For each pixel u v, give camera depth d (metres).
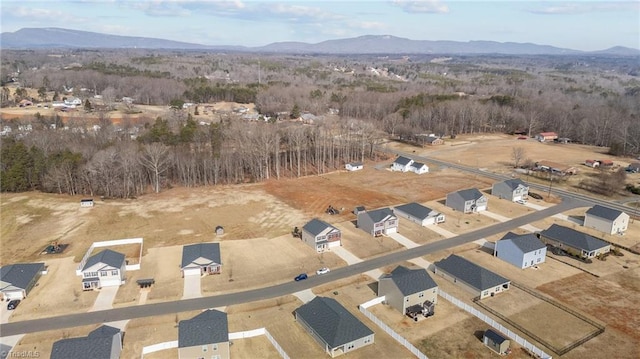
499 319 50.12
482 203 85.44
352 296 55.44
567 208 87.12
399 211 83.19
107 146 106.69
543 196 94.31
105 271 57.53
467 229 76.69
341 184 105.62
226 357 44.19
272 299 54.97
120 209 87.38
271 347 45.94
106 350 42.00
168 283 58.91
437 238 72.81
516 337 46.09
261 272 61.66
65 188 97.00
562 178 107.31
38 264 61.19
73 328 49.34
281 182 107.88
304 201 92.50
